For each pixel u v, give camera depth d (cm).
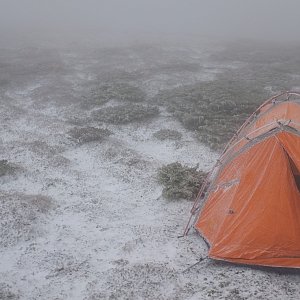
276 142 956
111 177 1509
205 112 2028
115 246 1073
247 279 900
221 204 1025
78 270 975
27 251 1056
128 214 1248
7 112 2189
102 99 2323
